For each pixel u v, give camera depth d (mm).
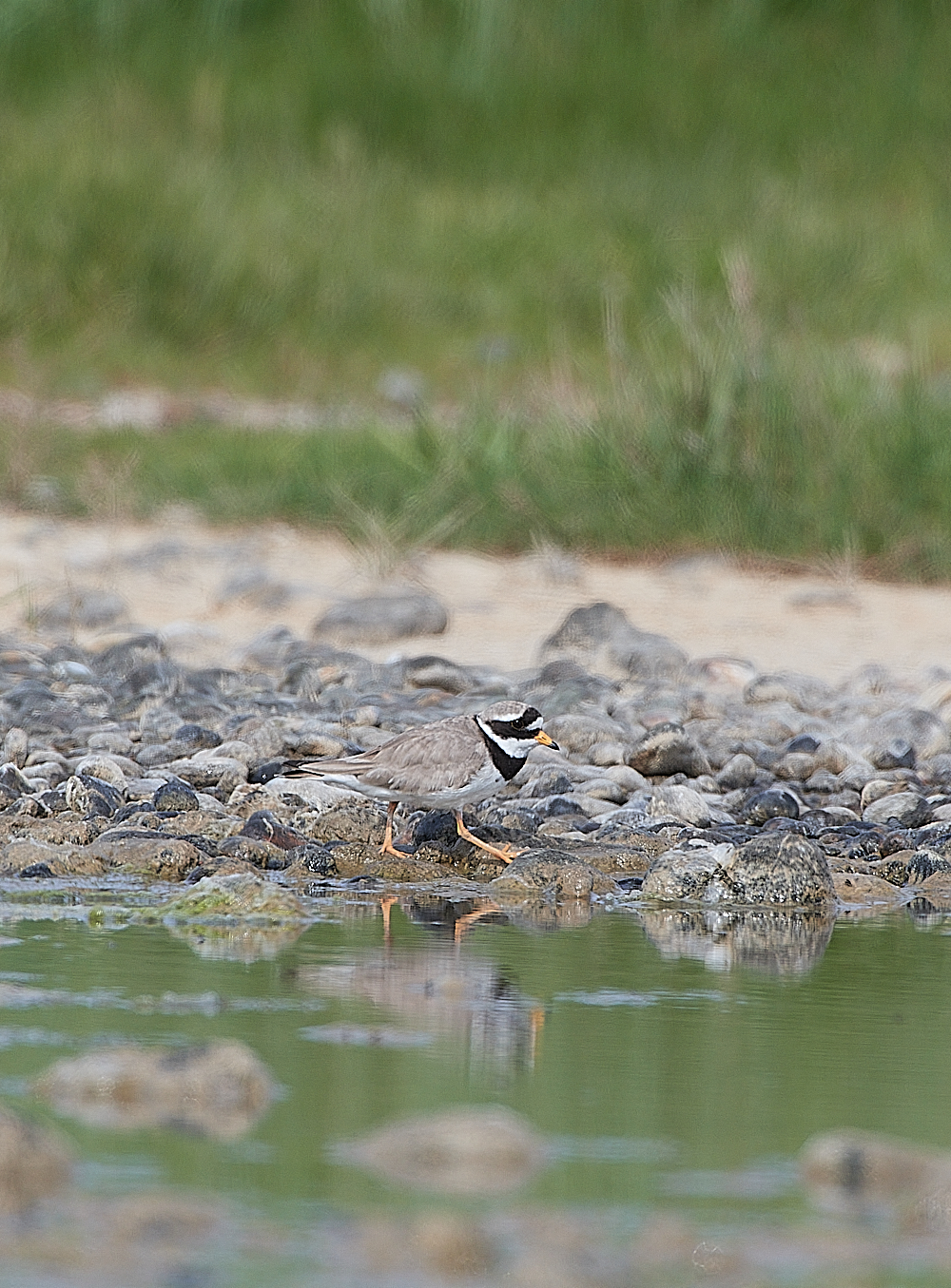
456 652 14273
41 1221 4727
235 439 21359
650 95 36062
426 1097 5746
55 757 10836
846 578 16609
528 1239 4715
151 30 36188
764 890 8953
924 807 10562
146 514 18500
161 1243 4621
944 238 31953
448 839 9570
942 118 35969
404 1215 4840
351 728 11758
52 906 8312
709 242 31328
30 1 35625
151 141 32750
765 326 19406
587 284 30156
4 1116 5074
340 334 28656
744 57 37219
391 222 31516
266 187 32062
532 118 35562
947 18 38281
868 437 17656
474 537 17453
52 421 22094
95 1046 6121
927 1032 6641
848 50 37500
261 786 10383
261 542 17547
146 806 9930
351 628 14547
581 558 17141
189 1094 5629
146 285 28234
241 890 8344
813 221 32156
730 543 17125
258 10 36969
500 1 36875
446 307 29672
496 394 23703
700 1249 4676
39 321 27500
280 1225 4750
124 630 14359
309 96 35406
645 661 13641
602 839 9844
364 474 18672
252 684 12914
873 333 28234
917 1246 4781
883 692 13352
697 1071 6121
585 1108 5711
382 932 8070
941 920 8742
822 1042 6492
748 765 11219
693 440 17703
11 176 29391
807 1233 4840
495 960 7609
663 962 7676
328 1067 6027
